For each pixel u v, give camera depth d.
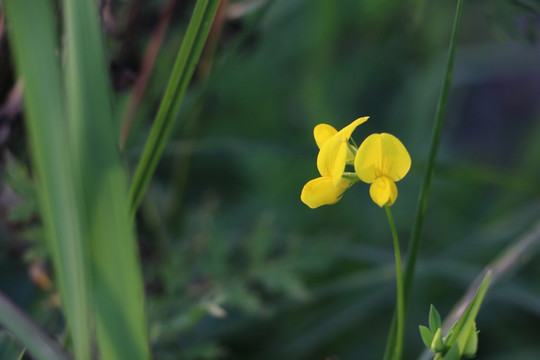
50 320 0.43
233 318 0.50
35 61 0.33
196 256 0.45
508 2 0.43
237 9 0.45
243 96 0.67
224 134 0.62
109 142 0.33
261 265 0.45
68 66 0.33
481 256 0.56
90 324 0.34
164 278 0.44
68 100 0.33
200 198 0.66
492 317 0.56
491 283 0.40
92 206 0.33
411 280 0.37
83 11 0.33
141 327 0.34
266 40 0.63
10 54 0.41
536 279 0.56
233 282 0.45
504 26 0.43
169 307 0.44
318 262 0.45
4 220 0.43
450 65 0.36
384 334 0.54
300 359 0.51
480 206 0.67
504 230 0.57
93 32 0.33
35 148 0.33
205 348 0.43
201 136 0.60
